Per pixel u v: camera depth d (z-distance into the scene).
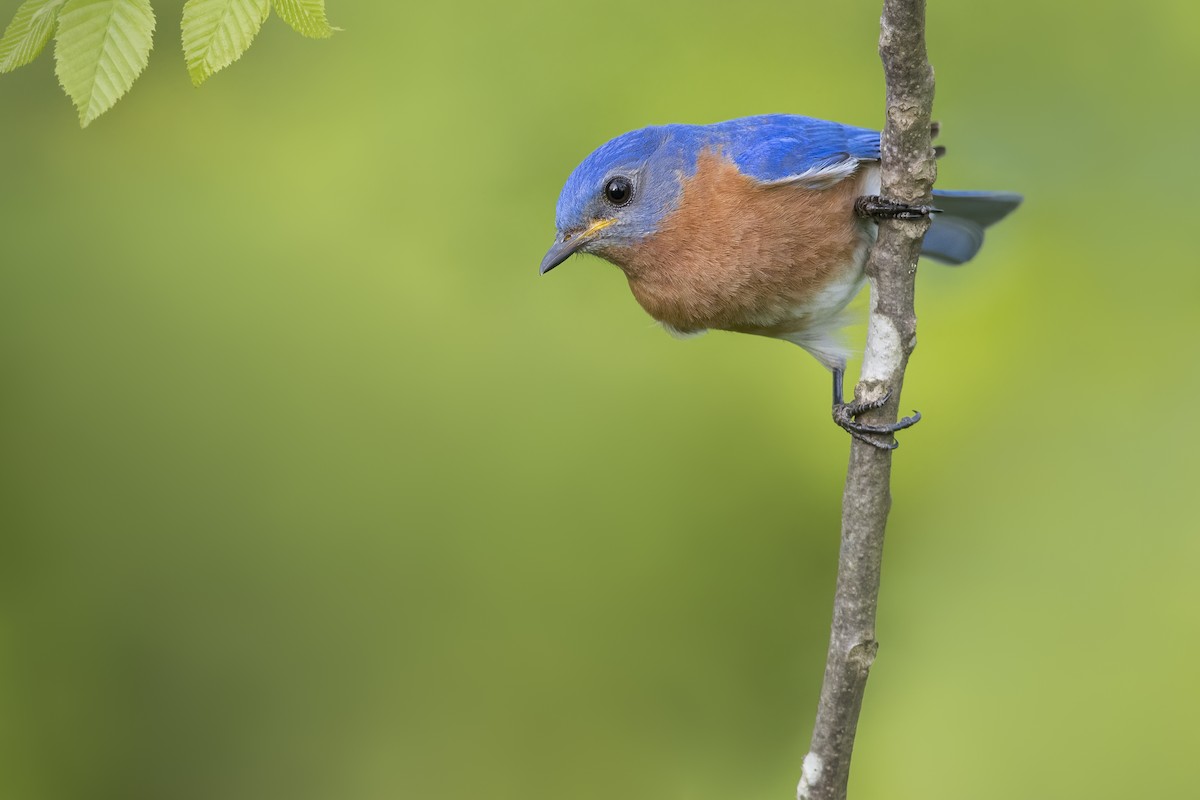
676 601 12.09
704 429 12.11
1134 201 12.40
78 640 12.05
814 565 12.14
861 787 11.53
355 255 12.49
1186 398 11.96
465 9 12.92
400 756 12.31
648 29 12.70
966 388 12.20
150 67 13.02
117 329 12.14
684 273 9.52
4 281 12.17
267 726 12.24
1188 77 12.50
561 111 12.49
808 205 9.15
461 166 12.53
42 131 12.96
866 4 12.75
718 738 12.19
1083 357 12.16
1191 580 11.50
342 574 12.02
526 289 12.41
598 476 12.06
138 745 12.15
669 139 9.46
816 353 9.90
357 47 13.00
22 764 12.05
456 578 12.02
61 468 11.96
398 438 12.04
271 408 12.05
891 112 7.18
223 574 11.97
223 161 12.83
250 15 6.06
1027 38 12.72
